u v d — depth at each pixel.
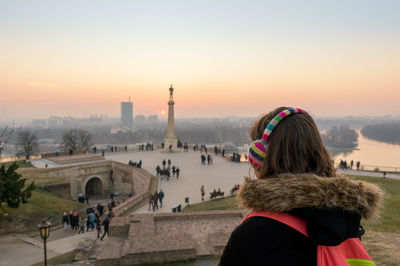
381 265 9.51
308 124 1.69
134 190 41.75
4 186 19.03
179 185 34.44
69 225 24.34
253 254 1.31
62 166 42.78
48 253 16.58
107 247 13.77
